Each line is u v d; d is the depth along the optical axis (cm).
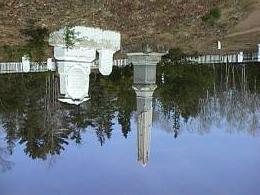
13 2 3550
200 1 4125
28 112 3984
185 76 3956
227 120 5056
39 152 4175
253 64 4331
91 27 3353
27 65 3541
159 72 3700
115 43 3500
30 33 3497
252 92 4681
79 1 3669
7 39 3512
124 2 3825
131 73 3512
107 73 3500
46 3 3594
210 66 4153
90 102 3838
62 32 3225
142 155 3008
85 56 3222
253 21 4178
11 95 3766
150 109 3089
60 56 3162
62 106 3991
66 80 3136
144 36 3778
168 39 3872
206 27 4100
